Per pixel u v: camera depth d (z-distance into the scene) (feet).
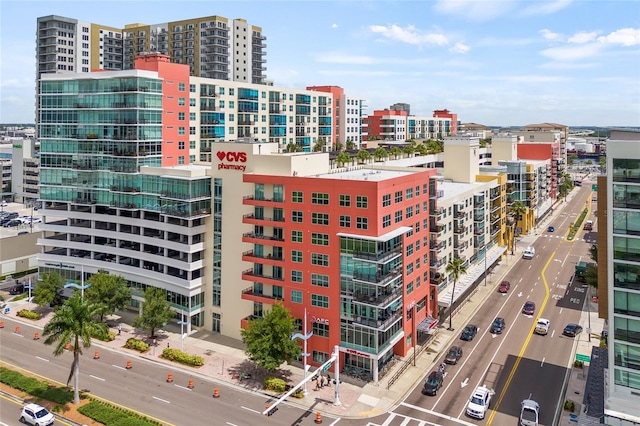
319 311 218.18
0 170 647.56
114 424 170.50
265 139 446.60
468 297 314.76
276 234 231.91
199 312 261.24
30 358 228.22
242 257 238.48
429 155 538.88
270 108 451.94
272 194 231.30
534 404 178.19
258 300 234.38
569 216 602.03
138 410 183.52
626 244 162.20
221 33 632.79
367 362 212.64
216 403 189.37
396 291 217.15
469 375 212.64
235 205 248.52
